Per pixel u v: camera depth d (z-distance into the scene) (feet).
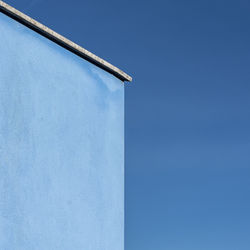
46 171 16.69
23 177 15.80
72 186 17.67
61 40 18.13
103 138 19.69
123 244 19.74
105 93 20.31
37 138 16.56
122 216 19.98
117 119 20.79
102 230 18.71
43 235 16.15
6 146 15.42
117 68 20.99
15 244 15.15
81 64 19.26
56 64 17.97
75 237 17.39
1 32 15.97
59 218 16.88
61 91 17.94
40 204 16.22
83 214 17.93
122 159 20.66
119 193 20.06
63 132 17.70
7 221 15.03
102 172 19.29
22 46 16.63
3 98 15.61
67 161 17.65
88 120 19.03
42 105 16.99
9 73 15.97
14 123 15.81
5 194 15.12
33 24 16.98
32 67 16.87
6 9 16.07
